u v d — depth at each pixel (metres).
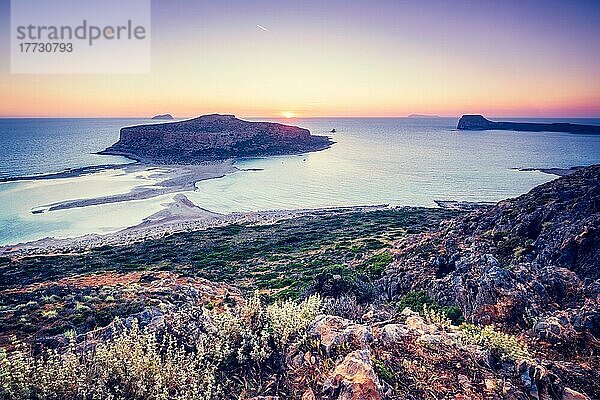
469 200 100.56
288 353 5.95
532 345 8.31
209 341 6.20
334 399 4.76
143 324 8.35
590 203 24.66
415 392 5.00
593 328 8.81
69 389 4.90
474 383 5.29
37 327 13.30
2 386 4.69
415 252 27.62
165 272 32.88
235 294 20.22
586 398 5.61
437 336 6.55
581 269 18.83
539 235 23.80
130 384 5.04
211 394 5.09
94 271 38.47
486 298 12.84
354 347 5.83
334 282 18.22
